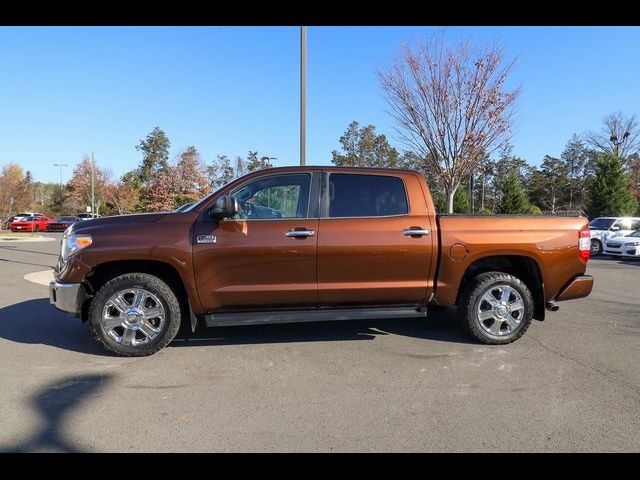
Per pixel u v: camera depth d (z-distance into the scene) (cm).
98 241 471
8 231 4250
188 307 515
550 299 538
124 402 376
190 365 461
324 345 527
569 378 425
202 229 481
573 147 6888
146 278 479
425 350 507
